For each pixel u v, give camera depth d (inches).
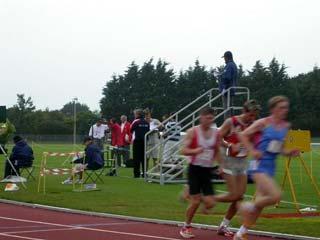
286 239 400.5
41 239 394.0
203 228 445.4
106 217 507.5
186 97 3902.6
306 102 3686.0
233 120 399.9
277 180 909.2
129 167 1097.4
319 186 810.2
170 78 3973.9
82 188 713.6
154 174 816.9
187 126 906.1
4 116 893.8
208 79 3927.2
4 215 513.0
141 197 636.7
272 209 560.1
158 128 900.6
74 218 499.5
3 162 1280.8
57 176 896.9
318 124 3629.4
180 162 821.2
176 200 610.5
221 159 400.8
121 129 1061.1
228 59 845.8
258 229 430.6
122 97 3978.8
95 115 4133.9
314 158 1652.3
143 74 3996.1
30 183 778.2
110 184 786.8
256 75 3769.7
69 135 3988.7
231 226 445.7
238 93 837.2
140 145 901.2
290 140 557.9
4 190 686.5
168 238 402.0
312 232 419.5
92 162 741.3
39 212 536.1
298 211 538.6
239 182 402.9
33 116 4434.1
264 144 351.6
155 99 3841.0
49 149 2185.0
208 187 402.3
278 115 350.0
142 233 422.3
